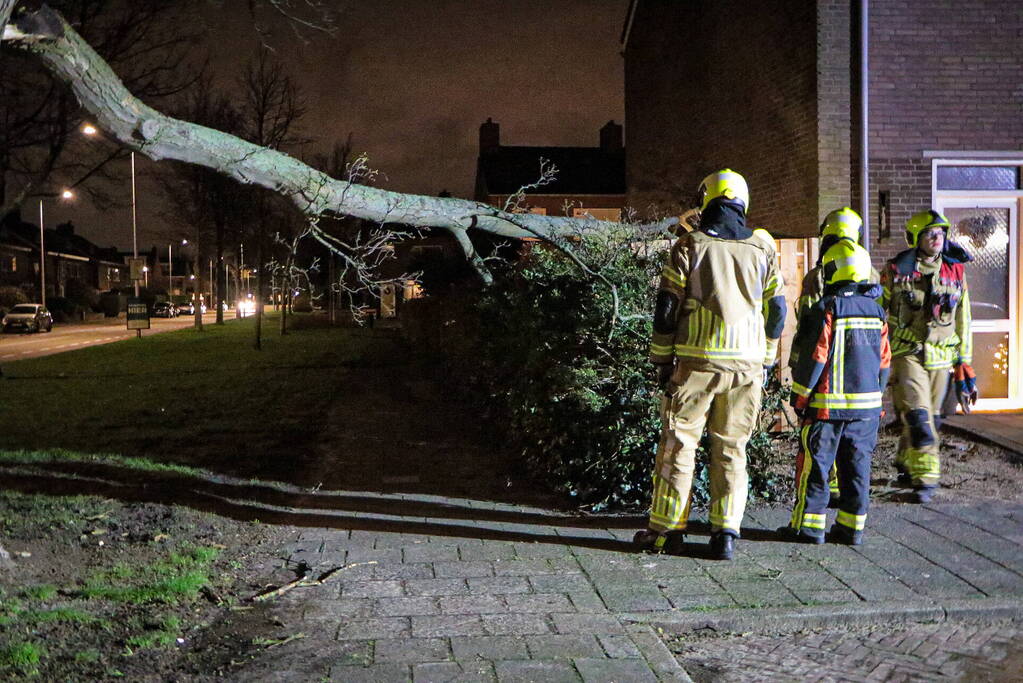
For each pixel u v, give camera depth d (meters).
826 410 5.03
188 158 5.60
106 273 90.44
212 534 5.43
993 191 9.29
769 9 10.34
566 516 5.89
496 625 3.93
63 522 5.60
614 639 3.77
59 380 16.20
